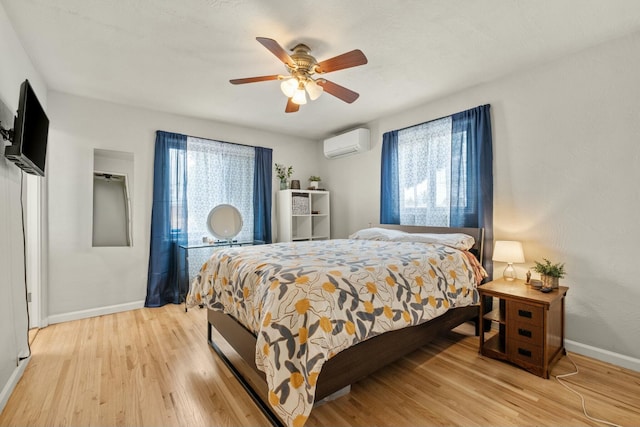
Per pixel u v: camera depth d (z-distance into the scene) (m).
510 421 1.59
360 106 3.52
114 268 3.34
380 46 2.27
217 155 4.07
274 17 1.92
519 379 1.99
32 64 2.47
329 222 4.76
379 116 3.89
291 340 1.40
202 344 2.53
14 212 2.01
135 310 3.40
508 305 2.18
